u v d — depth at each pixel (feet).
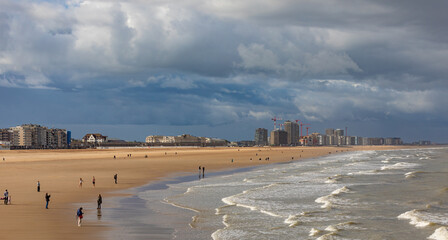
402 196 155.12
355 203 140.15
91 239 89.56
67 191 169.99
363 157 548.31
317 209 130.00
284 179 224.53
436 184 193.47
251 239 93.15
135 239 91.35
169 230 101.09
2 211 118.42
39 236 89.35
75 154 637.71
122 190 179.22
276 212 125.49
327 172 273.95
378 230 100.58
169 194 166.71
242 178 234.58
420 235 95.81
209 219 114.93
